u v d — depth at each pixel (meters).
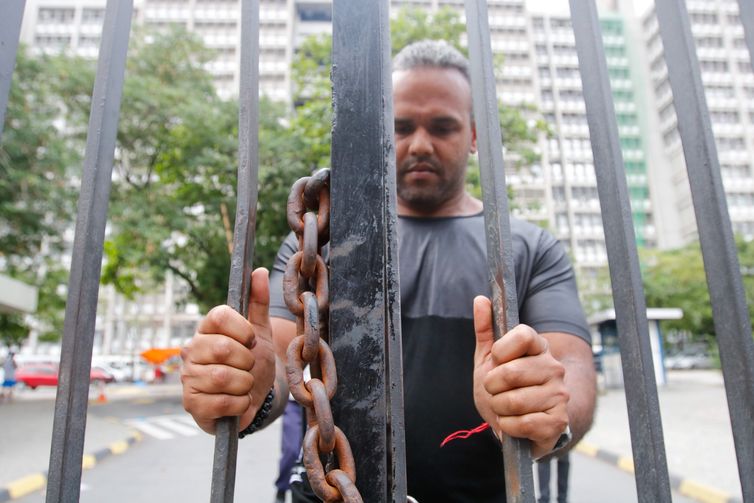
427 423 1.42
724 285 0.90
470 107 1.68
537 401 0.80
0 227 13.97
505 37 62.09
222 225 15.02
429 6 24.20
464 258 1.58
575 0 1.03
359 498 0.73
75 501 0.85
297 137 12.70
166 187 15.62
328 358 0.79
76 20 58.81
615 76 57.78
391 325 0.86
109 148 0.98
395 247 0.89
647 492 0.83
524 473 0.81
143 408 15.03
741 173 54.75
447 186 1.64
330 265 0.87
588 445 7.74
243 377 0.83
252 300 0.98
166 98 14.34
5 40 0.99
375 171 0.90
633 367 0.87
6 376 16.17
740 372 0.87
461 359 1.47
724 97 56.91
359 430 0.82
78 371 0.88
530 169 13.70
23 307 14.27
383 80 0.94
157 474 6.51
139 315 48.97
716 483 5.41
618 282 0.91
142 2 57.81
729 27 58.78
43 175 13.76
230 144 13.79
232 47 56.56
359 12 0.97
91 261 0.93
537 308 1.49
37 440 8.23
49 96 14.65
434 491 1.40
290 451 3.34
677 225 53.16
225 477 0.82
